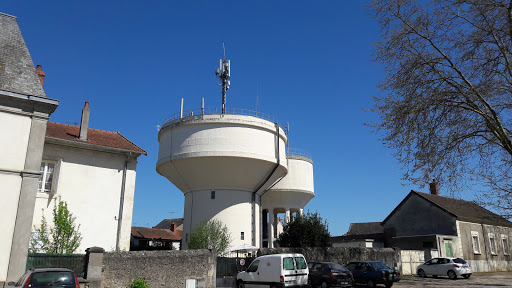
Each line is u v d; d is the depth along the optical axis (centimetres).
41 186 1852
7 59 1498
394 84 1512
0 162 1348
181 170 2858
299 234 2659
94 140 2105
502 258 3797
